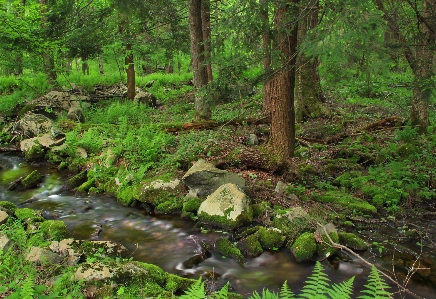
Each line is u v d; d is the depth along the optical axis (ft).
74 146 35.53
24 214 21.79
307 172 27.91
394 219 21.94
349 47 14.87
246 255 18.72
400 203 23.85
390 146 29.40
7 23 40.57
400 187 25.16
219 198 22.67
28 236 18.71
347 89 55.93
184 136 34.06
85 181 30.63
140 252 19.06
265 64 22.22
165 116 47.80
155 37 53.16
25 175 32.65
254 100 47.60
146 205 25.29
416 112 32.55
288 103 26.17
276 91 26.13
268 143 27.76
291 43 23.04
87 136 35.99
